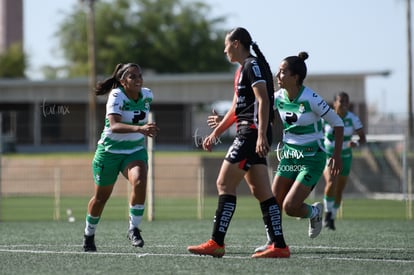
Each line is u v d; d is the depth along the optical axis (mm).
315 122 30375
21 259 28422
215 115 29750
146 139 54594
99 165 29203
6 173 91312
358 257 29188
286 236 39281
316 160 30500
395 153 88562
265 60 27625
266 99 26469
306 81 137375
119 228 45094
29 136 97562
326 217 44188
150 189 53688
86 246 30781
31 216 64438
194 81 143375
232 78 142500
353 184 89250
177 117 100438
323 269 25750
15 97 143375
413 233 41406
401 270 25734
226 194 27562
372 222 51500
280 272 25000
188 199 85125
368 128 118688
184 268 25797
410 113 123688
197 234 40844
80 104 143750
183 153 96500
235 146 27266
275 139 50438
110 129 28422
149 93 29609
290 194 30438
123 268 25922
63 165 90312
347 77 136375
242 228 45719
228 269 25562
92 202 30047
